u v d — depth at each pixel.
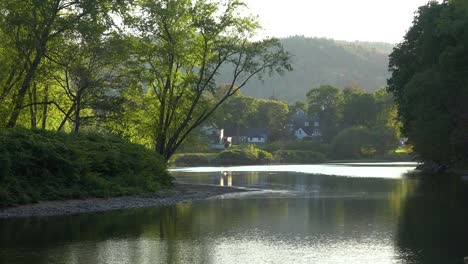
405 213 23.08
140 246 16.19
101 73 36.50
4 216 22.45
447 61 40.69
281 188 37.88
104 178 31.12
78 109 35.78
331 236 17.77
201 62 41.78
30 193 25.75
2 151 25.31
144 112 41.91
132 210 25.09
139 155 35.03
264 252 15.28
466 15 40.28
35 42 31.55
